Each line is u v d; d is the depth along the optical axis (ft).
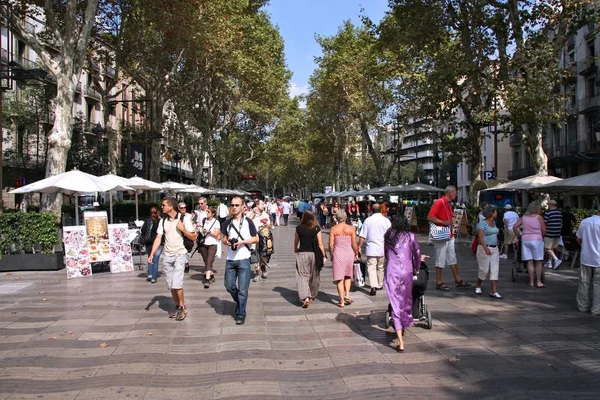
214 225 32.99
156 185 54.60
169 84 90.43
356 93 98.53
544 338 19.29
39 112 94.43
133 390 14.24
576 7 50.34
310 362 16.69
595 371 15.62
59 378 15.24
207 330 20.90
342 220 26.40
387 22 68.44
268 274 37.99
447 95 65.05
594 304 22.95
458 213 62.69
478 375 15.37
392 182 261.03
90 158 103.04
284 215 110.32
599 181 36.63
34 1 59.93
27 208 94.38
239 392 14.07
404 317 18.26
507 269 38.73
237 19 83.30
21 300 27.81
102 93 75.36
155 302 27.07
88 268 37.58
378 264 29.78
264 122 132.36
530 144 55.36
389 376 15.30
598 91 96.32
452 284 31.76
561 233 40.01
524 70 53.57
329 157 168.25
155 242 23.11
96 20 71.20
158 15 63.87
